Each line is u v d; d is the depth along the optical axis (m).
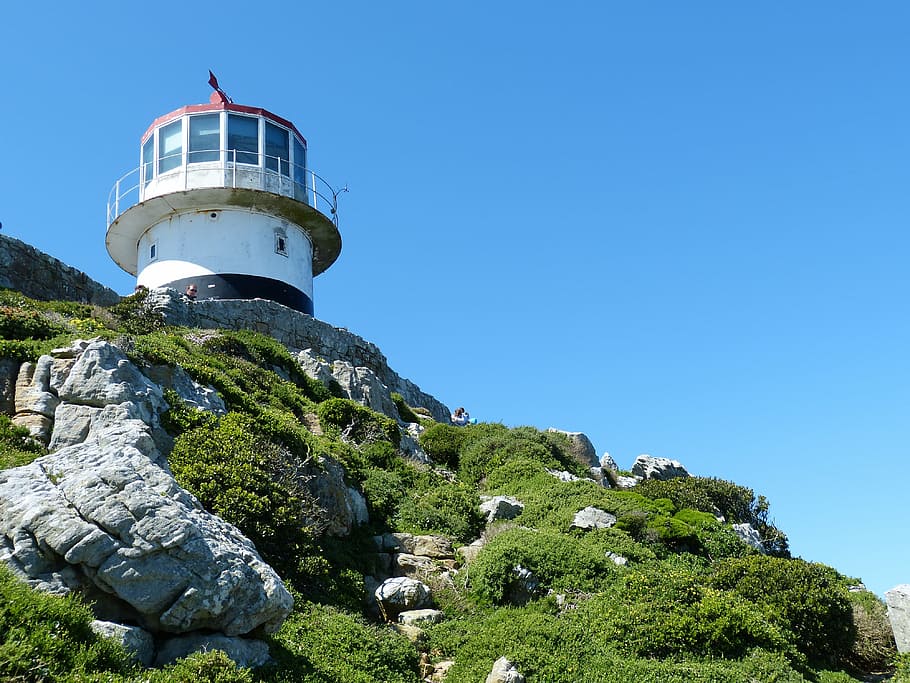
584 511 21.64
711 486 27.41
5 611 8.88
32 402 15.14
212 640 10.34
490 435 28.98
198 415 16.69
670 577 16.98
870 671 17.08
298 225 34.12
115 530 10.14
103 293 25.66
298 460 17.45
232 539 11.19
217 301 28.16
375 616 15.87
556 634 15.08
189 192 31.62
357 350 33.12
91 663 9.05
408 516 19.91
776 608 17.08
